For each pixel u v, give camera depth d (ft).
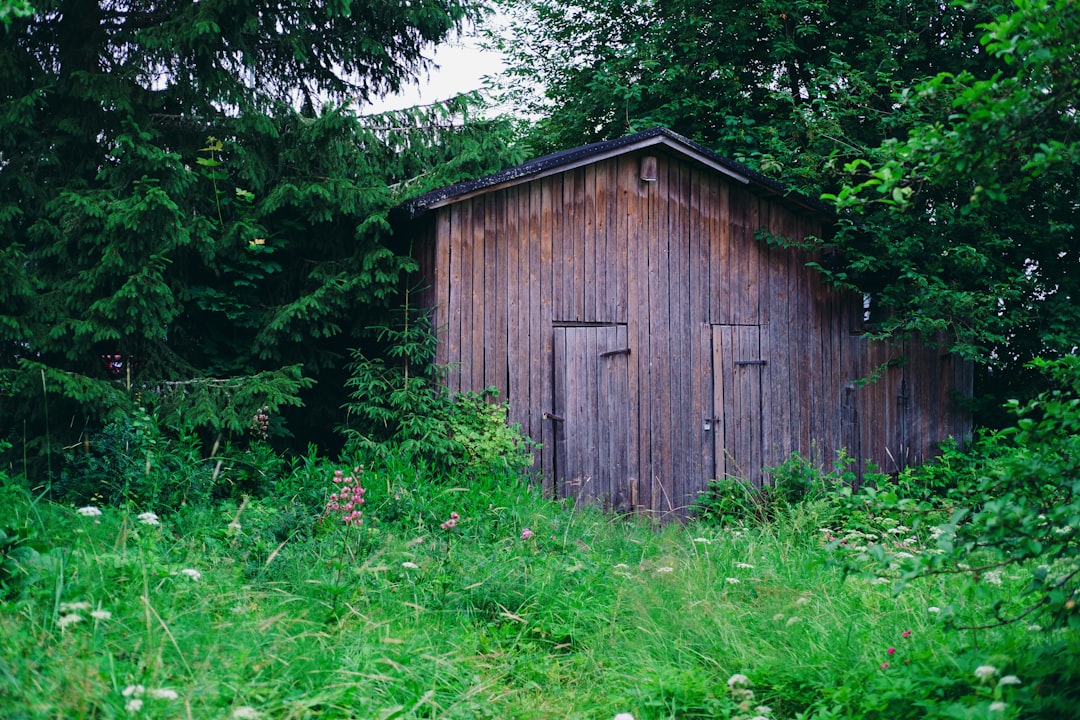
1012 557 10.91
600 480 29.86
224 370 28.78
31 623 12.13
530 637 16.57
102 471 21.34
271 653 12.96
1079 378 11.59
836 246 34.83
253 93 29.14
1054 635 12.49
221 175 28.14
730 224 33.24
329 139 29.58
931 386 37.37
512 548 20.62
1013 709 10.37
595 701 13.89
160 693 10.52
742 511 31.32
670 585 18.17
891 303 35.04
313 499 22.86
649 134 30.53
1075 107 11.28
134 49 27.37
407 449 25.71
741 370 33.12
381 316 29.40
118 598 13.87
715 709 12.89
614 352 30.58
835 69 41.75
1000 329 37.93
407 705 12.53
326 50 32.60
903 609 15.90
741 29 45.52
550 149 56.13
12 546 14.10
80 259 25.39
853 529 25.36
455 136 33.68
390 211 28.58
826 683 13.12
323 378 30.78
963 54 42.32
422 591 17.20
